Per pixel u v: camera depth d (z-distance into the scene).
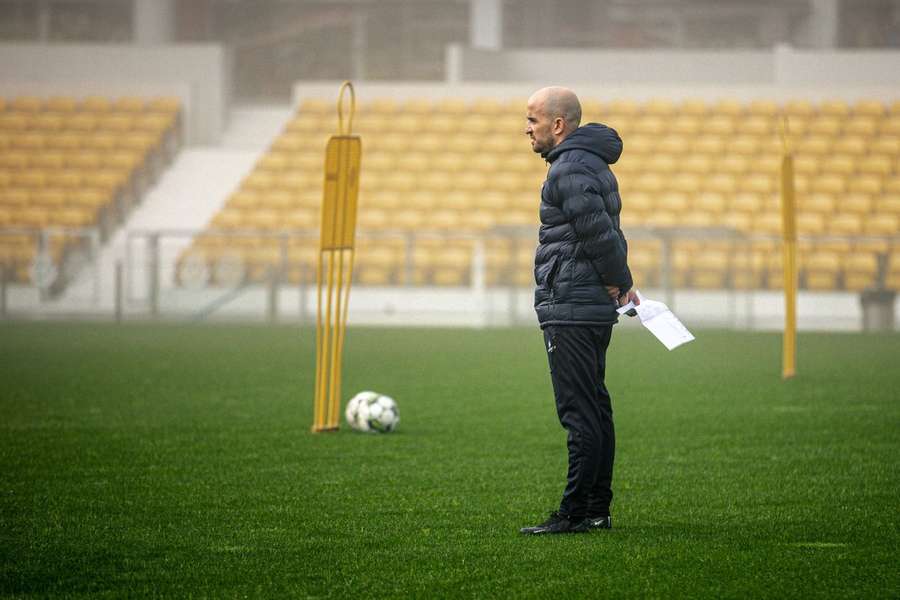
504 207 78.12
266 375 40.00
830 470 22.53
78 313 68.31
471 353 48.56
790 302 39.62
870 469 22.64
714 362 45.22
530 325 65.69
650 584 14.40
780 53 88.31
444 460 23.69
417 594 14.01
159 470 22.33
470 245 67.69
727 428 28.19
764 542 16.55
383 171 81.38
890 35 104.56
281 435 26.92
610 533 17.12
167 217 82.12
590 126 16.64
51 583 14.48
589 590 14.16
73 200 79.25
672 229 64.81
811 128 82.62
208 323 66.19
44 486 20.64
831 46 102.31
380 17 105.50
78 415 29.92
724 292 64.75
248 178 81.44
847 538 16.81
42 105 89.06
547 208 16.61
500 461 23.58
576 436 16.77
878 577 14.70
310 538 16.81
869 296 63.56
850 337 58.44
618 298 16.64
